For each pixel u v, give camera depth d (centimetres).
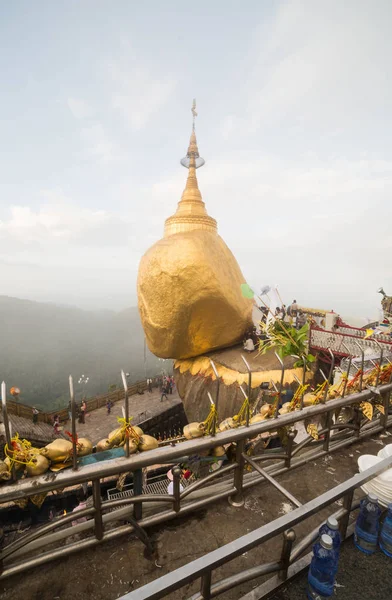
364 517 190
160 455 183
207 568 115
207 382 1477
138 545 195
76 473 161
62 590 167
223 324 1497
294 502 181
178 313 1441
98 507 180
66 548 178
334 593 165
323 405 269
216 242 1639
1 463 152
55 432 1667
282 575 164
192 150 1895
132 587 170
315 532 181
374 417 364
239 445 224
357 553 191
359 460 250
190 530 207
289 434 254
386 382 335
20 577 171
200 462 226
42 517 1040
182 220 1792
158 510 215
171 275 1395
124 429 181
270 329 280
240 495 231
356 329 1227
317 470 276
